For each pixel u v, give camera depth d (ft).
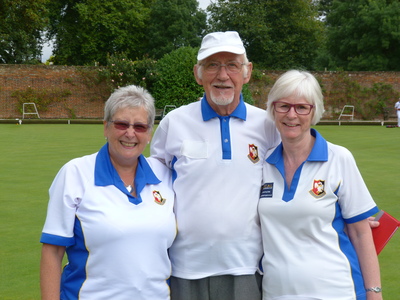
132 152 8.41
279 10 118.21
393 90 87.40
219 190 8.80
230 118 9.23
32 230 17.60
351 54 117.50
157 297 8.30
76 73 83.51
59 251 8.21
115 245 7.98
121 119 8.29
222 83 9.11
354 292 8.25
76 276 8.20
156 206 8.52
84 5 115.65
